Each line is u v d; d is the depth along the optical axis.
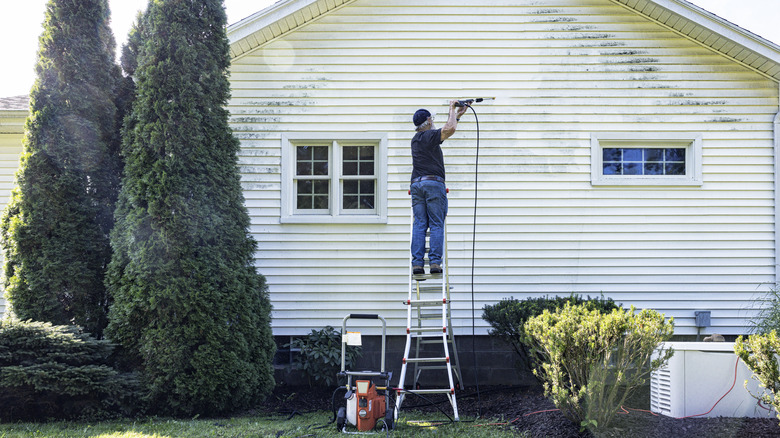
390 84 7.94
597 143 7.92
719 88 7.97
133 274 6.04
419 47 7.98
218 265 6.28
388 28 7.98
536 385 7.50
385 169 7.86
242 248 6.61
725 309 7.80
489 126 7.93
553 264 7.81
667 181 7.90
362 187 8.02
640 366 4.84
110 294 6.36
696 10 7.52
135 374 5.96
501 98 7.94
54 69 6.59
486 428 5.39
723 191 7.91
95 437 4.98
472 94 7.95
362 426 5.27
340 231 7.84
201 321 6.04
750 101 7.96
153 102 6.23
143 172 6.16
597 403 4.90
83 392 5.61
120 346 6.10
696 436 4.76
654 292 7.82
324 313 7.77
